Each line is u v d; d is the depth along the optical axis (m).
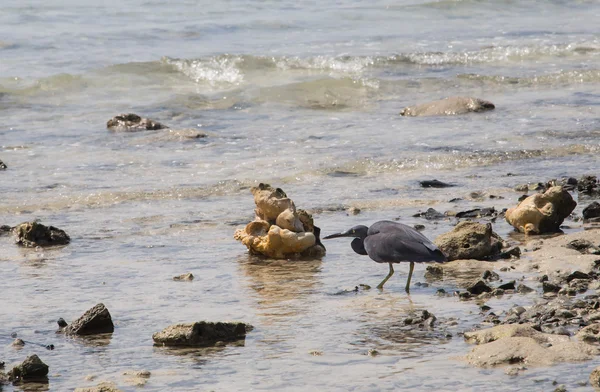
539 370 8.17
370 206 15.95
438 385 7.90
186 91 28.83
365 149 20.62
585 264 11.81
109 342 9.34
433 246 10.85
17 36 36.06
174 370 8.45
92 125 23.77
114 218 15.44
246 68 31.83
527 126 22.91
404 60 33.38
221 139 21.92
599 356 8.45
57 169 18.98
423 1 45.97
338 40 37.12
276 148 20.88
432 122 23.77
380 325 9.69
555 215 14.00
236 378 8.21
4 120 24.23
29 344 9.30
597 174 18.42
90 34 37.06
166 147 21.12
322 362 8.58
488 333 9.04
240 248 13.51
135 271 12.23
